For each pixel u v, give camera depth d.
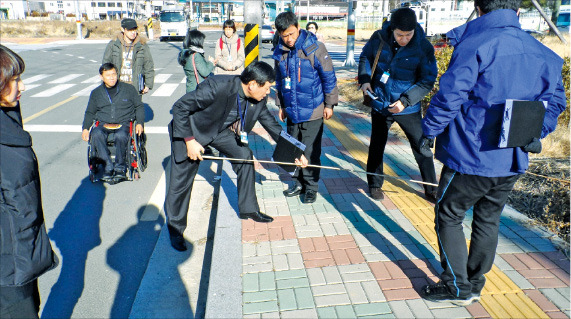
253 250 3.48
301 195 4.61
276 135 3.83
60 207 4.75
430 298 2.82
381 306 2.79
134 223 4.45
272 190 4.75
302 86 4.09
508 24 2.29
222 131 3.75
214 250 3.48
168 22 33.19
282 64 4.15
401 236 3.67
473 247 2.68
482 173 2.39
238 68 7.64
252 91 3.46
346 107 9.23
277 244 3.57
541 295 2.85
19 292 2.14
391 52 4.01
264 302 2.85
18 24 38.69
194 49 6.13
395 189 4.72
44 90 11.80
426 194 4.43
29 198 2.08
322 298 2.88
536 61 2.28
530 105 2.27
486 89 2.29
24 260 2.10
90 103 5.44
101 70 5.29
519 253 3.36
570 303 2.76
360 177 5.12
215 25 56.31
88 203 4.88
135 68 6.37
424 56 3.84
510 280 3.01
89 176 5.61
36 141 7.11
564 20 25.98
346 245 3.54
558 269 3.14
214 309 2.79
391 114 4.06
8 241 2.07
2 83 2.02
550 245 3.46
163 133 7.66
